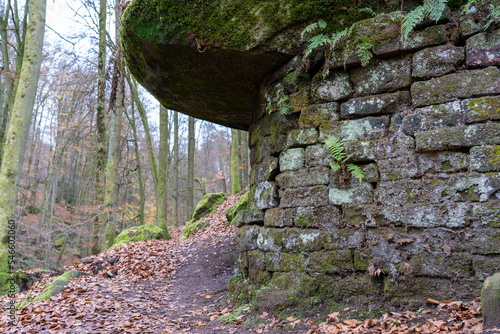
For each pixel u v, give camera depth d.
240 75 4.51
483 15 3.16
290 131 3.99
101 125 11.96
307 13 3.68
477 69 3.12
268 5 3.77
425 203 3.12
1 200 7.25
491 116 2.98
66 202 22.02
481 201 2.92
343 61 3.63
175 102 5.64
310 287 3.45
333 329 2.92
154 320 4.19
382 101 3.46
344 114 3.63
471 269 2.88
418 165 3.21
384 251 3.21
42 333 3.63
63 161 19.50
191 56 4.19
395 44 3.41
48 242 11.68
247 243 4.32
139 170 16.67
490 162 2.93
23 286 7.16
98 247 11.08
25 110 7.68
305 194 3.73
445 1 3.12
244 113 5.79
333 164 3.51
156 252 8.70
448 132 3.09
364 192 3.42
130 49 4.43
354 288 3.27
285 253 3.76
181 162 32.97
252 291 3.90
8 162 7.43
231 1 3.82
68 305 4.69
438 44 3.28
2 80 12.80
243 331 3.34
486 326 2.30
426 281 3.01
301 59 3.85
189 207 18.84
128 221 22.73
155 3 3.91
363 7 3.63
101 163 11.88
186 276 6.92
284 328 3.20
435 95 3.21
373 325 2.91
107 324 3.94
